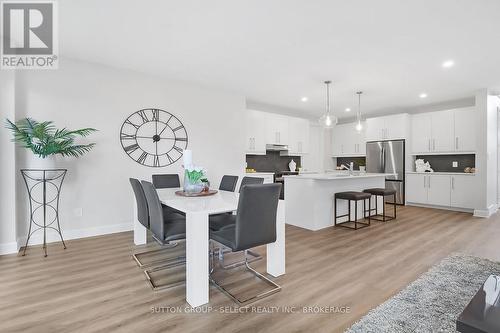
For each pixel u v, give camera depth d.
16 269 2.48
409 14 2.36
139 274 2.39
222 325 1.66
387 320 1.68
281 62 3.52
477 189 5.10
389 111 6.81
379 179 5.29
